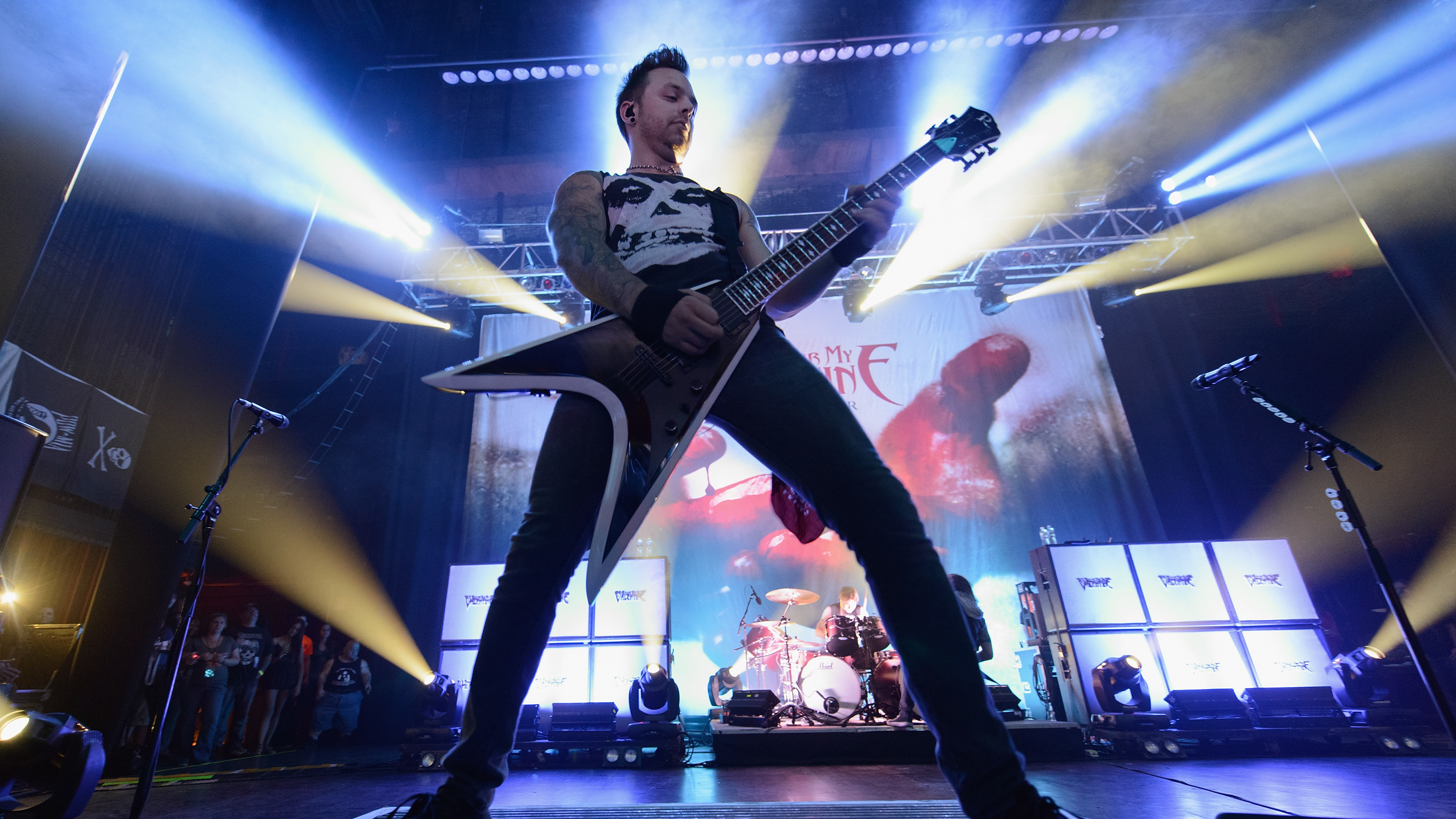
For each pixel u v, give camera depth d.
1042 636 6.70
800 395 1.06
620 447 1.06
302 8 5.04
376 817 0.99
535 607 1.04
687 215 1.30
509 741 1.02
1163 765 4.50
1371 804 2.75
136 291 6.63
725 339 1.11
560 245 1.25
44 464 5.01
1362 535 3.10
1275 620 6.14
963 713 0.90
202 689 6.00
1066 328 9.83
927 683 0.91
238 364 4.31
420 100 11.22
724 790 3.70
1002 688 5.32
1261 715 5.21
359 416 10.88
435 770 4.95
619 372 1.09
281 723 7.97
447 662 6.34
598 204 1.32
